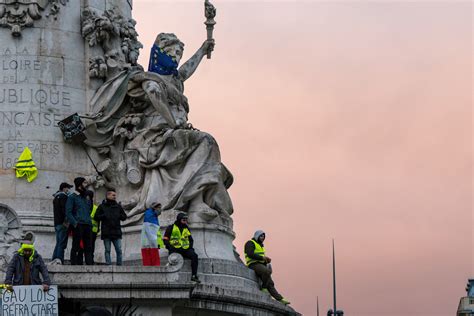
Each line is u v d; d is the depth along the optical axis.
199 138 22.62
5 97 22.91
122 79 23.20
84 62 23.52
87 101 23.31
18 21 23.17
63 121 22.64
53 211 20.81
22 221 22.00
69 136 22.69
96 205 22.25
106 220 19.77
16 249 19.03
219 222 22.48
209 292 20.53
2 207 19.12
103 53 23.72
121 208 19.97
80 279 18.69
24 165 22.42
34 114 22.88
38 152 22.67
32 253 17.86
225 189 22.83
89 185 22.72
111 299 18.78
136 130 23.00
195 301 20.25
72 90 23.23
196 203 22.34
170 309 19.14
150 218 20.09
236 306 21.25
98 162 23.03
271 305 22.42
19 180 22.48
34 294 17.75
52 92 23.08
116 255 20.72
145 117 23.20
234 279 21.95
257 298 21.97
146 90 22.95
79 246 19.17
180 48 24.25
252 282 22.67
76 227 19.12
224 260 22.03
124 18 24.28
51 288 17.81
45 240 21.97
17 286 17.69
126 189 22.78
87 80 23.44
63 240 19.53
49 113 22.94
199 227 22.12
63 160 22.78
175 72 24.06
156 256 20.02
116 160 23.02
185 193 22.20
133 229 22.22
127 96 23.27
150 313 19.05
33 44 23.22
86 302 18.70
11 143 22.67
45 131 22.81
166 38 24.11
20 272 17.78
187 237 20.53
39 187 22.50
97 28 23.55
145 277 18.92
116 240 19.78
